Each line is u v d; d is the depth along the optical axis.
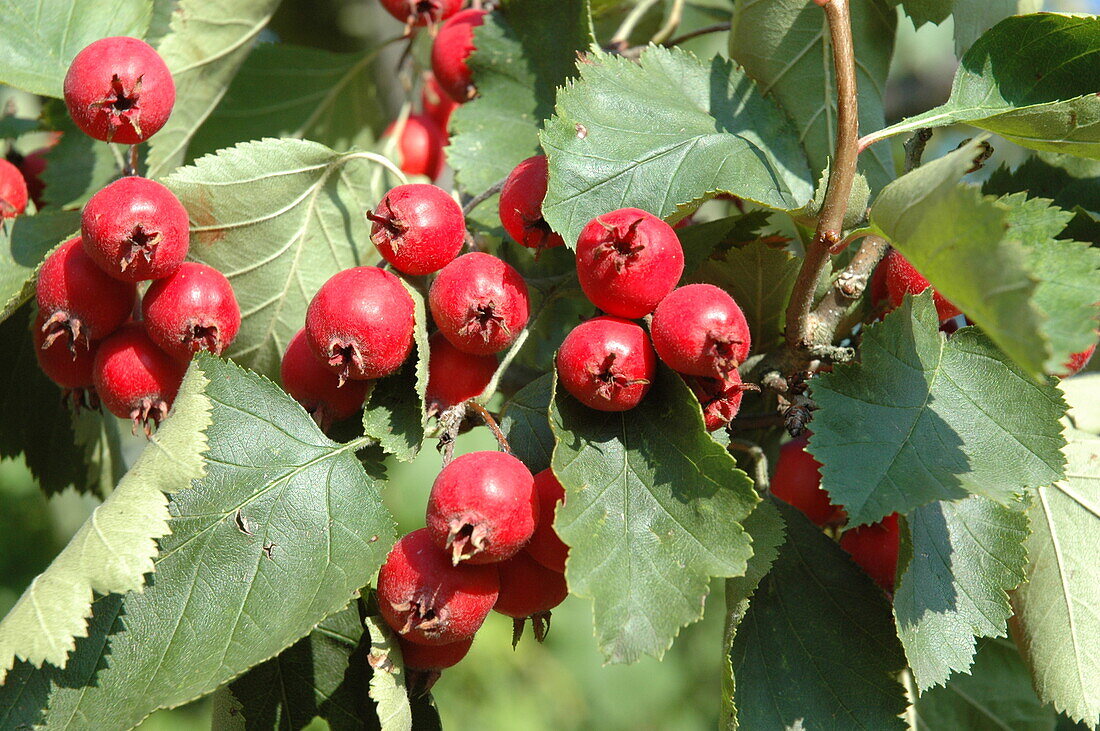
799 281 0.68
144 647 0.66
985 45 0.69
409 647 0.67
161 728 1.27
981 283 0.63
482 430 1.14
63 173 0.75
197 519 0.67
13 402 0.74
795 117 0.72
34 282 0.70
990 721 0.73
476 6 0.76
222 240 0.70
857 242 0.71
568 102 0.69
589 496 0.66
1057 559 0.70
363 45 0.98
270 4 0.74
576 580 0.65
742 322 0.66
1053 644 0.70
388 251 0.67
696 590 0.65
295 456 0.68
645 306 0.66
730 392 0.66
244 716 0.69
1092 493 0.71
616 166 0.68
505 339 0.67
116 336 0.69
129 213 0.67
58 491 0.75
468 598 0.66
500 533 0.65
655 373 0.67
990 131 0.69
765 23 0.72
